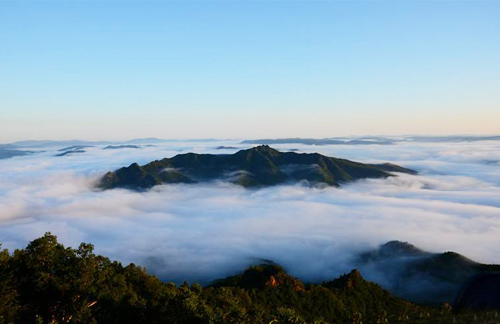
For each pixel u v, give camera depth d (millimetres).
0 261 44844
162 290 64312
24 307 43344
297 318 54875
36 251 47125
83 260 47219
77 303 45188
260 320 51969
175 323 44438
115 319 46719
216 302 58500
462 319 34625
